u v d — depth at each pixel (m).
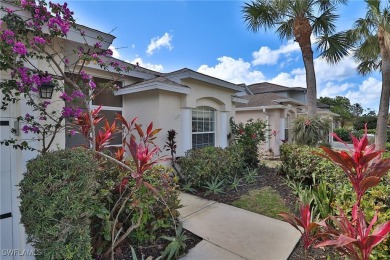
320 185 4.42
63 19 2.97
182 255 3.05
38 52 3.03
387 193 2.74
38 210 2.14
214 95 8.55
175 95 7.32
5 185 3.07
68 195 2.20
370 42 10.24
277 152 13.15
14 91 3.13
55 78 3.04
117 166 3.36
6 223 3.06
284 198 5.26
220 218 4.23
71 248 2.15
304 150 6.22
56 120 3.29
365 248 1.87
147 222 3.29
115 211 3.16
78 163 2.37
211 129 8.90
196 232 3.67
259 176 7.36
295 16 8.96
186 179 6.27
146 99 7.04
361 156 2.20
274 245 3.30
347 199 3.20
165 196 3.44
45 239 2.13
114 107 7.32
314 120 8.59
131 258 2.92
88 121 3.55
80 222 2.26
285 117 14.15
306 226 2.33
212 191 5.66
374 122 31.77
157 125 6.75
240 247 3.25
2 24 2.71
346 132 25.56
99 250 2.86
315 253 3.10
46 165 2.32
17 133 3.19
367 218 2.52
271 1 8.77
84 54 3.19
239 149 7.86
